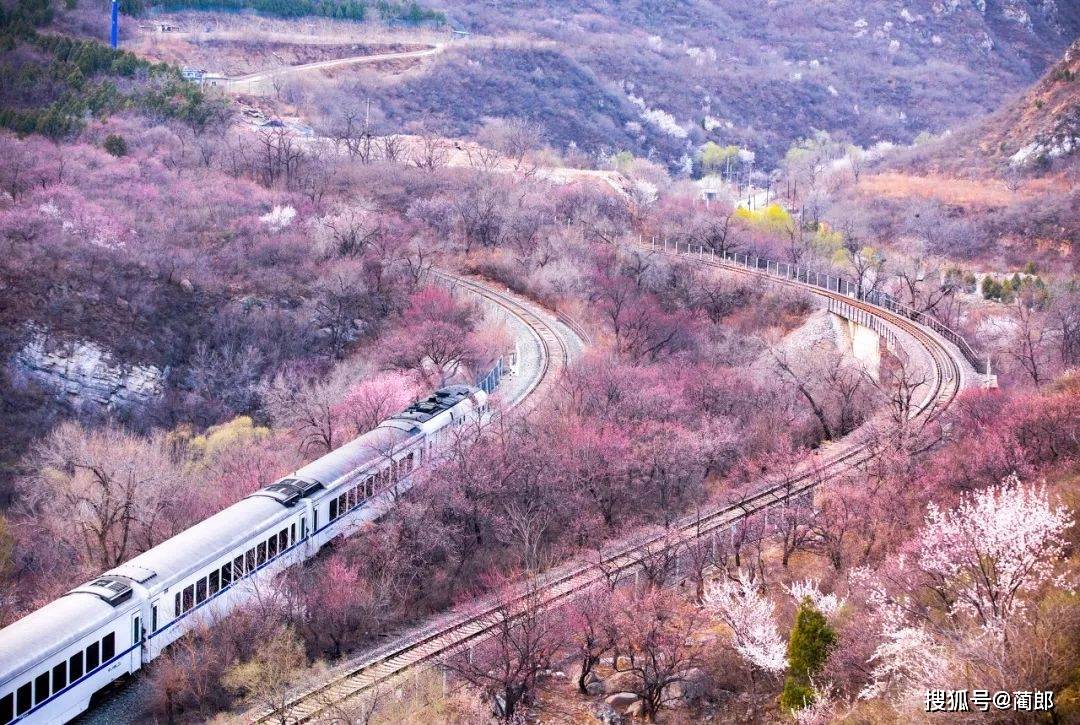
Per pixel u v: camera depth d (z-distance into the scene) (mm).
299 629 59406
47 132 172875
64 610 52594
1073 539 52844
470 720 49969
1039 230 196750
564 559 66562
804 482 72125
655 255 135500
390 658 55188
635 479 74438
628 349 104812
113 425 103000
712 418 84375
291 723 49844
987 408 77312
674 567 62750
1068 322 112625
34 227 127062
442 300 116562
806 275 135625
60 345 109375
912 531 61000
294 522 64688
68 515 74000
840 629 51156
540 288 124812
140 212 141875
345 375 101875
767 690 52094
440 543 67125
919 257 171875
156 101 195750
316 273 128375
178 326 116875
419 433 75625
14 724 48688
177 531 71125
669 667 52562
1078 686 40781
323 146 191750
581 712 52188
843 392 88500
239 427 95000
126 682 55094
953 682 42312
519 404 88875
